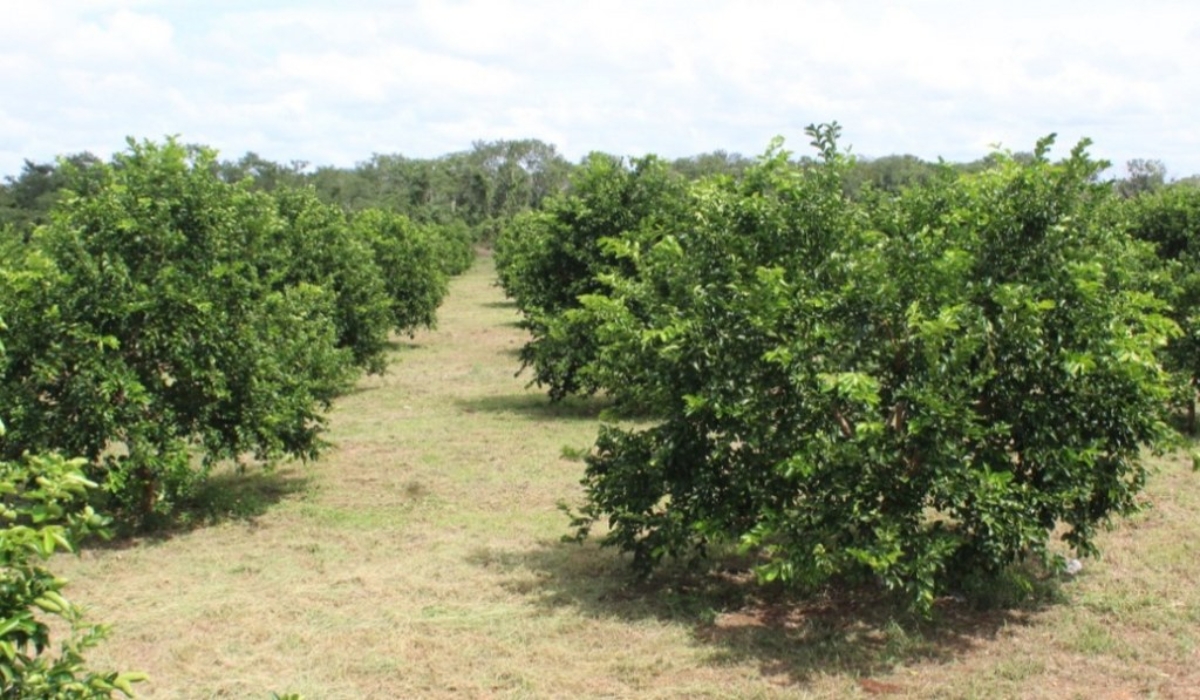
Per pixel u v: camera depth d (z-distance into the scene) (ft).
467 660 18.53
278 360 29.37
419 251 82.58
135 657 18.85
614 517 21.71
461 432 41.96
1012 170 20.86
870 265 18.90
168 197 27.50
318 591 22.56
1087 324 19.25
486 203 244.63
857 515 18.54
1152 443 20.11
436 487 32.45
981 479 17.90
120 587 23.07
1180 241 44.96
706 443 20.74
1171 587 21.86
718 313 19.83
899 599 21.11
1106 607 20.71
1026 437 19.34
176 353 26.35
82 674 17.74
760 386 19.42
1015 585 21.39
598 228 44.45
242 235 28.94
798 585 21.75
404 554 25.31
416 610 21.21
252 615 21.07
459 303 122.42
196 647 19.26
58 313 25.30
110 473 25.54
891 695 16.80
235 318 27.94
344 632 20.01
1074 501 19.81
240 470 31.01
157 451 26.55
